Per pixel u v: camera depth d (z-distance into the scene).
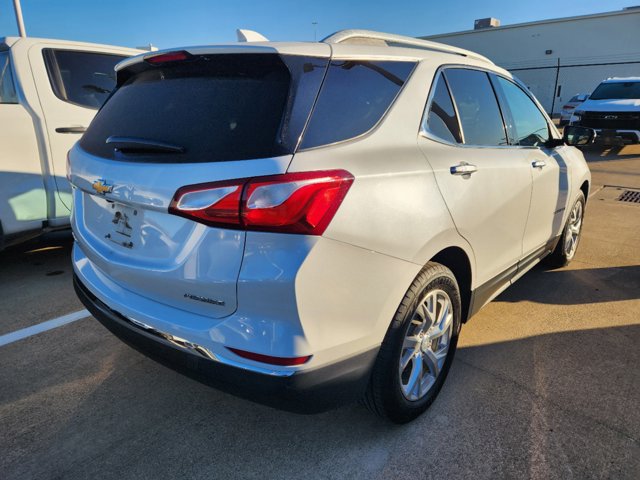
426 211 2.13
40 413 2.48
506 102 3.23
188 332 1.86
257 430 2.39
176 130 1.94
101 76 4.60
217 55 2.00
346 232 1.79
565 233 4.30
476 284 2.74
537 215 3.41
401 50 2.38
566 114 16.56
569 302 3.88
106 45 4.71
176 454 2.23
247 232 1.69
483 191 2.58
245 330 1.76
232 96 1.91
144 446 2.27
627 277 4.41
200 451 2.25
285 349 1.73
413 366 2.36
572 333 3.37
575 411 2.53
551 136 3.88
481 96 2.93
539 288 4.16
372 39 2.41
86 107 4.40
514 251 3.15
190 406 2.56
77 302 3.76
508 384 2.76
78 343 3.16
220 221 1.72
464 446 2.28
